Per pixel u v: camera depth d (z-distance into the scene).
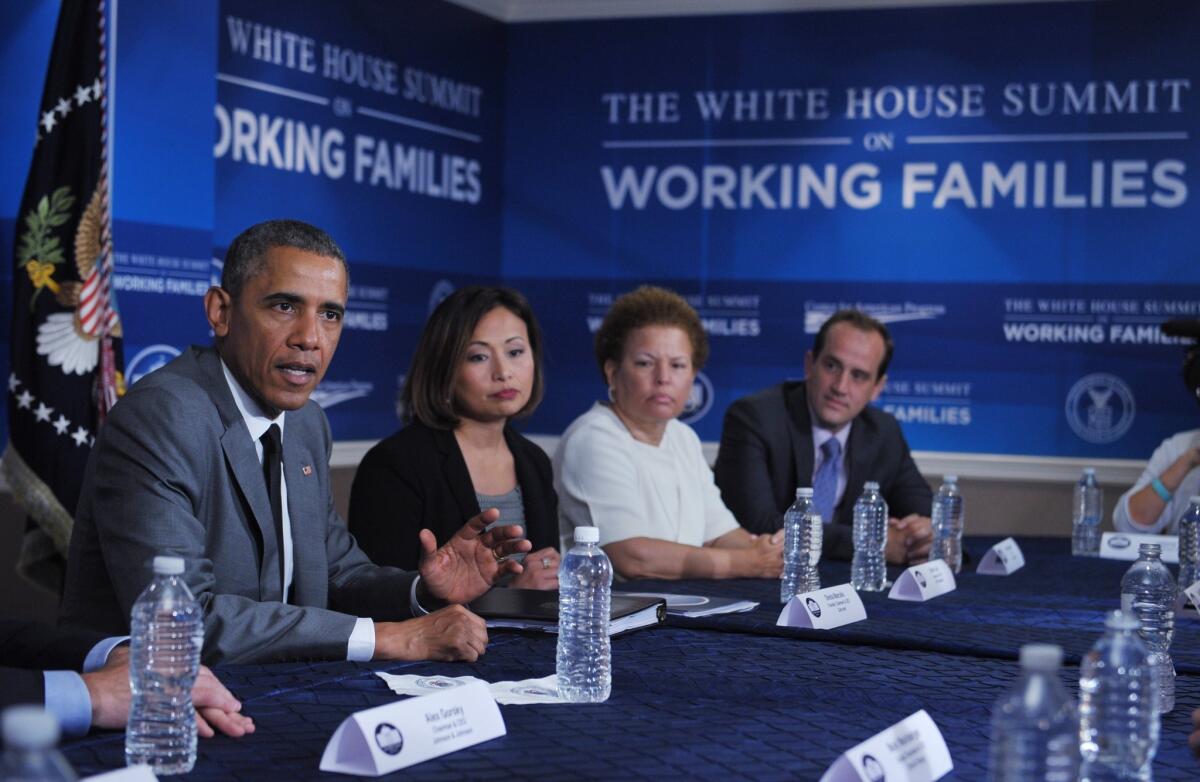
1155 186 5.82
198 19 4.93
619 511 3.19
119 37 4.64
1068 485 5.91
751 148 6.27
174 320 4.88
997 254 6.00
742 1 6.24
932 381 6.08
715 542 3.50
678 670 1.93
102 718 1.52
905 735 1.43
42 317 4.26
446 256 6.29
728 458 3.87
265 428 2.29
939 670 1.98
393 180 5.96
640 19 6.38
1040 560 3.65
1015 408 5.99
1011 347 5.99
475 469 2.94
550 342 6.54
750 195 6.28
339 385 5.75
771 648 2.13
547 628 2.17
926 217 6.07
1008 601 2.80
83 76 4.30
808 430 3.89
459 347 2.88
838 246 6.18
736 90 6.28
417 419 2.92
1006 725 1.11
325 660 1.95
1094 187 5.88
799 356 6.23
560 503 3.28
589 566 1.94
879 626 2.32
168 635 1.49
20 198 4.57
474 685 1.54
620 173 6.44
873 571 3.04
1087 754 1.39
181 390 2.16
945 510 3.74
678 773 1.40
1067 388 5.93
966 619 2.52
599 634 1.91
